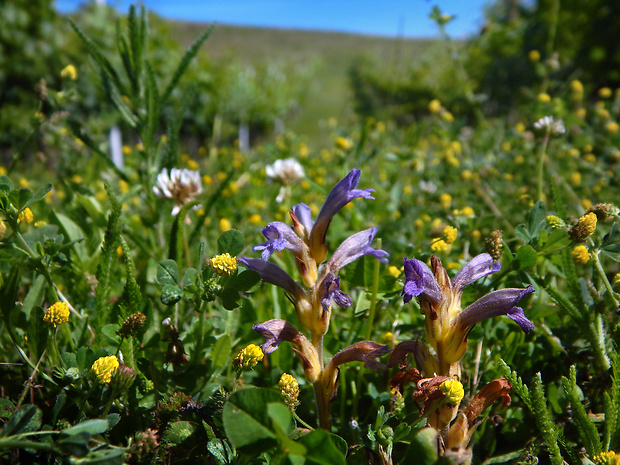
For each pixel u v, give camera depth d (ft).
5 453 0.58
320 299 0.64
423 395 0.57
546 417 0.58
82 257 1.03
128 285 0.72
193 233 1.07
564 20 4.57
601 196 1.71
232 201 1.96
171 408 0.65
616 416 0.59
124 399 0.68
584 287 0.84
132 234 1.09
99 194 1.67
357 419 0.77
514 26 4.88
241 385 0.72
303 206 0.67
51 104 1.33
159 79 3.92
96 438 0.59
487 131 2.56
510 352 0.80
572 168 1.95
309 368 0.64
